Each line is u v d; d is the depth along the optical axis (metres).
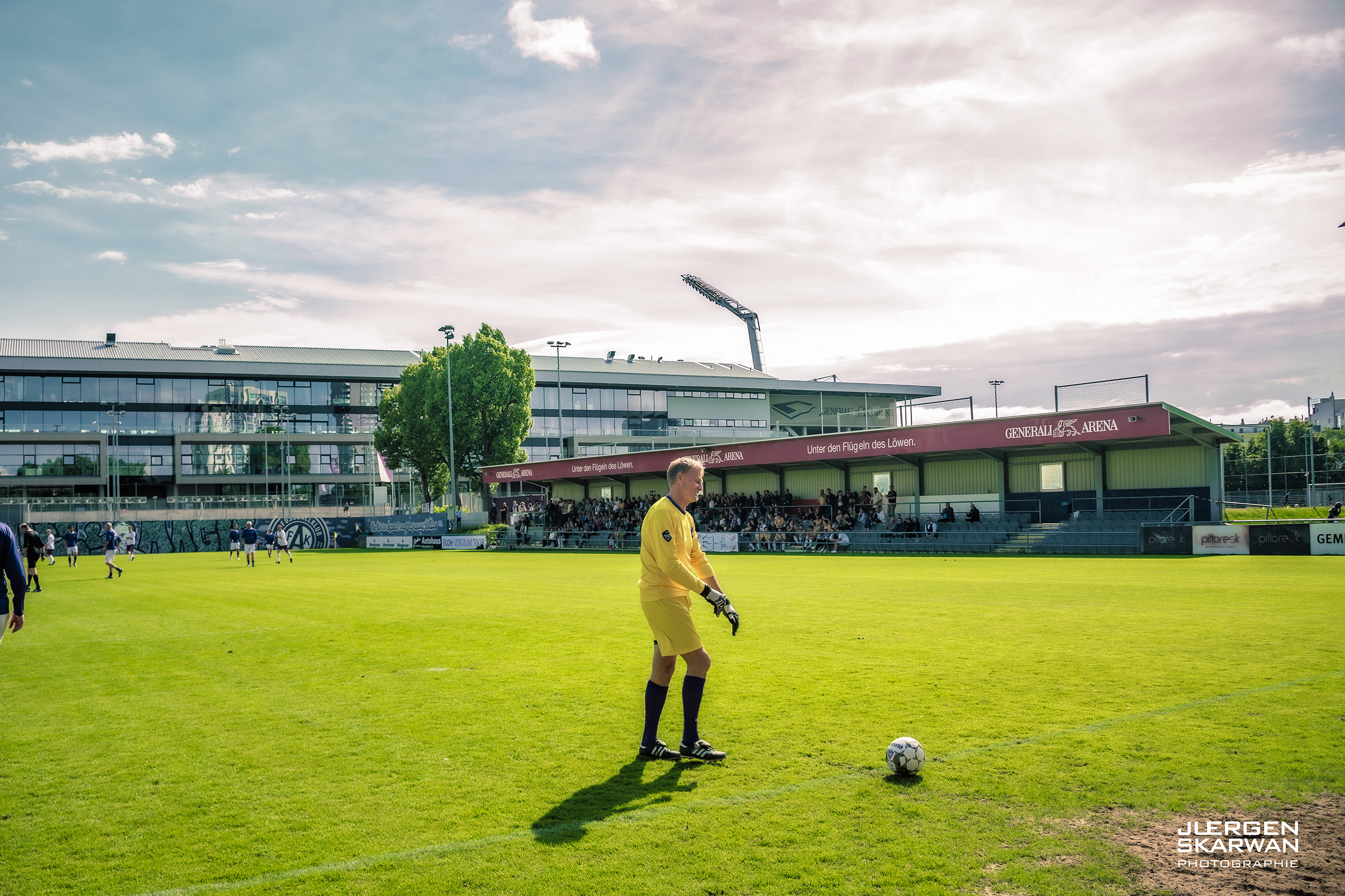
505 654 9.45
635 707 6.77
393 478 70.62
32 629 12.66
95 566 35.22
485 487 60.19
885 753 5.26
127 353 74.50
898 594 15.77
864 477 42.12
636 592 18.09
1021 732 5.67
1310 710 6.05
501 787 4.88
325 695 7.41
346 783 5.01
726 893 3.54
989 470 36.88
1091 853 3.84
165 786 5.03
